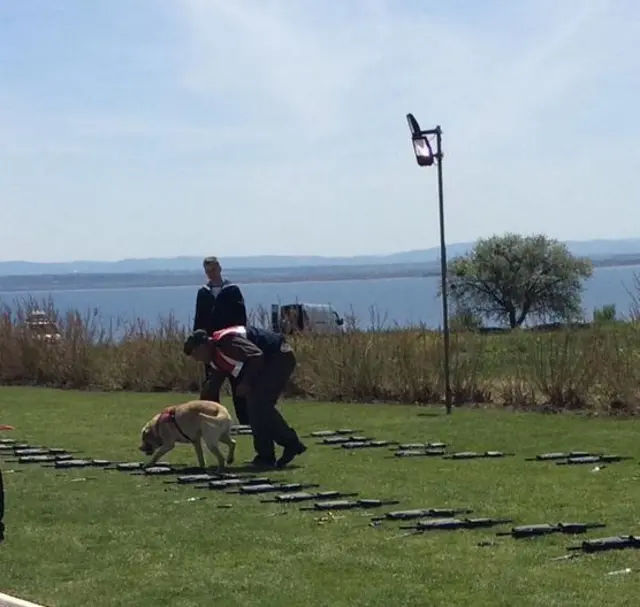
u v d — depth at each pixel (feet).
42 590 23.24
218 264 47.85
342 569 23.90
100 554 26.02
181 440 38.19
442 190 53.16
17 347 75.77
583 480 33.91
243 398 47.96
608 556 24.52
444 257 53.21
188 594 22.57
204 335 39.09
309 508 30.68
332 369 60.80
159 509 31.07
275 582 23.16
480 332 77.46
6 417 54.75
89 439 46.37
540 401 54.08
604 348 53.52
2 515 27.99
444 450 41.32
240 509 30.76
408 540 26.45
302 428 48.73
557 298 136.77
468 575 23.13
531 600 21.34
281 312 70.08
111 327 74.38
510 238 138.92
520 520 28.35
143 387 69.46
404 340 60.44
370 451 41.60
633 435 43.55
